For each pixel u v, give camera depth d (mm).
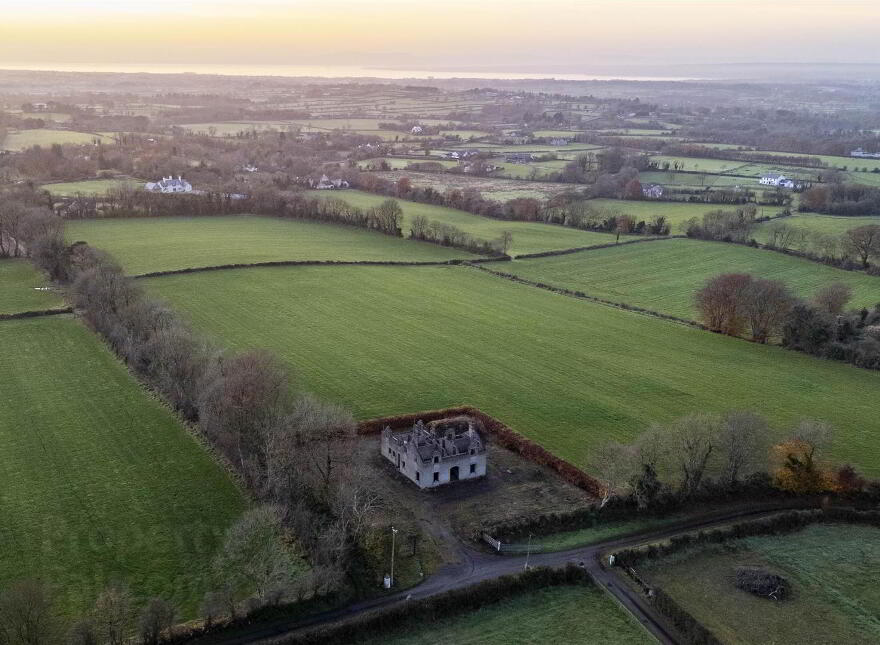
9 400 133250
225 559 88938
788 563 95188
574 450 122562
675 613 83562
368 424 126875
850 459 122750
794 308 178000
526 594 87188
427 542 95875
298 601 82500
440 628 81125
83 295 177000
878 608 87500
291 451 101375
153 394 136875
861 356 165875
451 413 133000
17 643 71938
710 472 115312
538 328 184750
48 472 109562
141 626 74562
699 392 148375
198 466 112500
